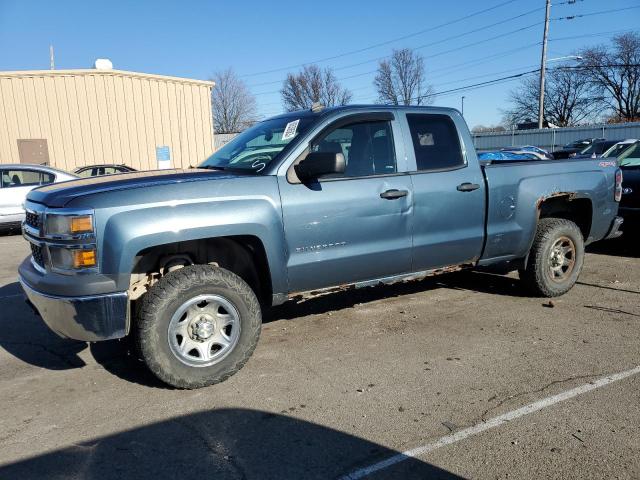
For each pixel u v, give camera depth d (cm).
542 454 299
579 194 584
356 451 306
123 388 391
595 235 621
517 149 2314
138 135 2005
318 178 428
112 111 1952
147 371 419
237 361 395
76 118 1909
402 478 280
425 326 513
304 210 417
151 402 368
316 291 444
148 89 2008
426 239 484
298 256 420
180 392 383
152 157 2041
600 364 418
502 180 529
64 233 347
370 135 463
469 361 428
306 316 550
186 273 377
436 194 484
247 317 396
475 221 514
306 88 7200
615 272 720
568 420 334
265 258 409
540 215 608
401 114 482
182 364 377
